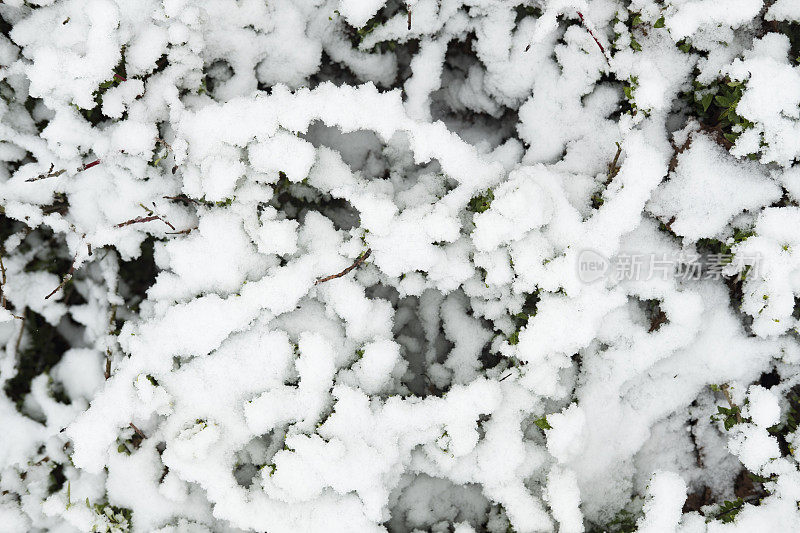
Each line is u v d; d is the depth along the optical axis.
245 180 1.39
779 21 1.41
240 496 1.39
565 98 1.44
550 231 1.39
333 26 1.45
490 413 1.40
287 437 1.37
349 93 1.38
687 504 1.46
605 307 1.39
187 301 1.40
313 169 1.42
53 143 1.39
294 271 1.39
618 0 1.42
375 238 1.38
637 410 1.44
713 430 1.46
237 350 1.39
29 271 1.47
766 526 1.38
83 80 1.36
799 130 1.38
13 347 1.47
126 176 1.40
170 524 1.42
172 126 1.39
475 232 1.37
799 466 1.41
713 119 1.42
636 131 1.40
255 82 1.44
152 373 1.39
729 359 1.44
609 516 1.45
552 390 1.40
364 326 1.40
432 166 1.47
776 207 1.40
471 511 1.45
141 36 1.38
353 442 1.38
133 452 1.42
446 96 1.49
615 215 1.39
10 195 1.41
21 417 1.46
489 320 1.45
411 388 1.46
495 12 1.44
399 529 1.45
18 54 1.41
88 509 1.41
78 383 1.47
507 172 1.44
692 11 1.39
